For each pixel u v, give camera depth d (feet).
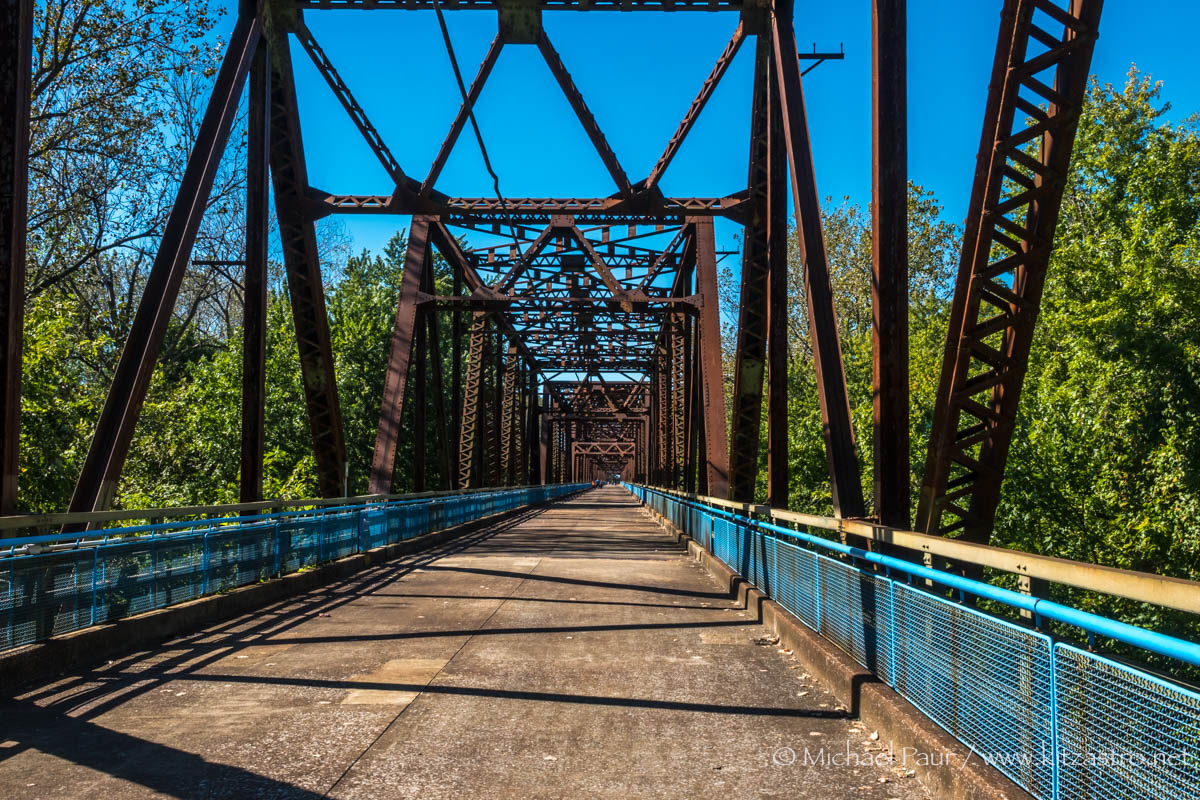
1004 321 19.39
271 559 37.70
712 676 22.35
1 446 21.50
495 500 110.52
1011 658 12.32
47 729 17.03
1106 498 53.21
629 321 133.90
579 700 19.72
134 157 65.00
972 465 19.89
